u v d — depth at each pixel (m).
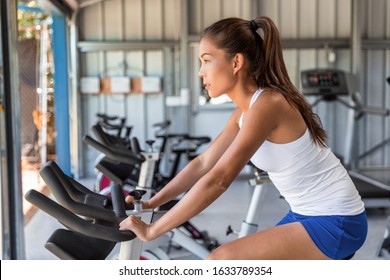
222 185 1.42
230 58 1.54
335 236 1.50
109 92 8.08
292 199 1.59
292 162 1.52
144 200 1.87
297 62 8.31
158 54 8.21
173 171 4.96
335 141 8.44
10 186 3.62
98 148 2.48
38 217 5.29
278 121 1.48
